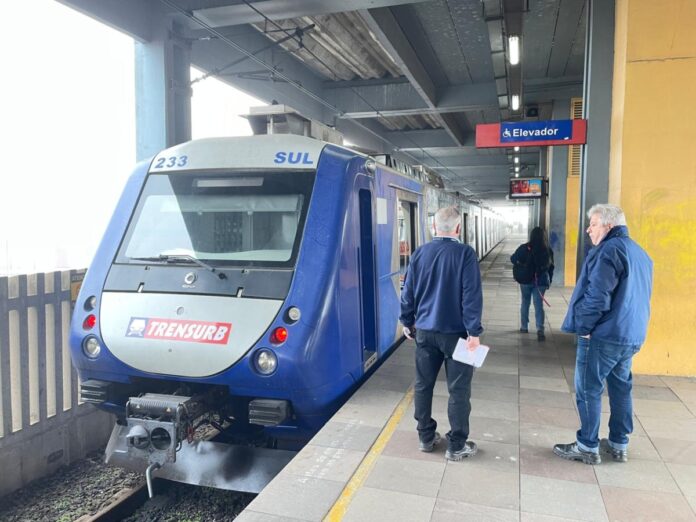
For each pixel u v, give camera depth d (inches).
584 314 136.6
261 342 152.9
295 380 151.3
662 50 222.8
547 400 198.1
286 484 132.0
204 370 154.1
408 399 190.7
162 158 197.6
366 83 661.9
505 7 310.8
